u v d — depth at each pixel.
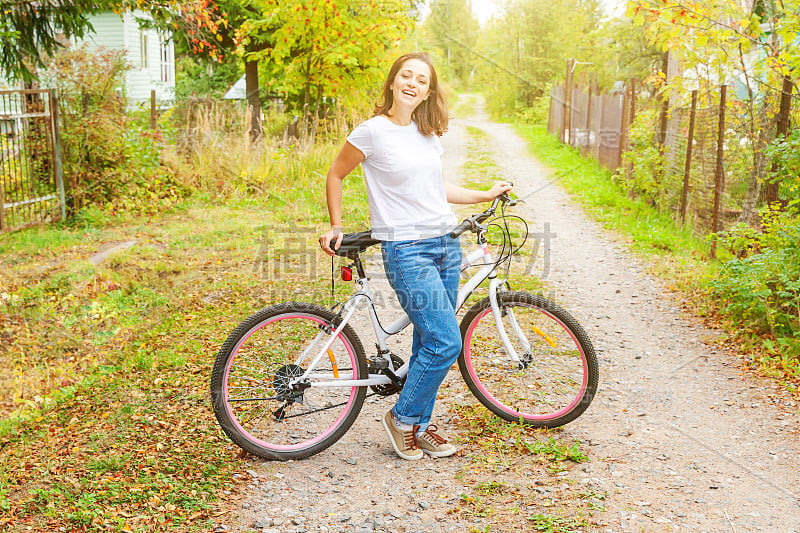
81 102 10.88
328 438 3.61
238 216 10.08
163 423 3.90
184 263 7.56
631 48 22.80
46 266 7.59
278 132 17.33
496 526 2.94
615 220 10.26
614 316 6.14
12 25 9.48
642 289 6.95
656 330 5.77
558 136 23.25
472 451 3.63
